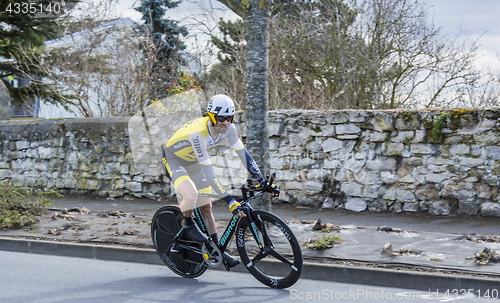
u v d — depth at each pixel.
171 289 4.13
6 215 6.51
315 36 11.32
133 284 4.29
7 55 16.72
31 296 3.92
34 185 9.89
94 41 12.12
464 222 6.50
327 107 10.48
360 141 7.56
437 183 7.04
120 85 10.99
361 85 10.81
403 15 10.60
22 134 9.94
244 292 4.04
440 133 6.98
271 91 10.61
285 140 8.06
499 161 6.64
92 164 9.42
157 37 14.20
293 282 3.99
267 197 5.67
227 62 11.92
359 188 7.55
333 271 4.43
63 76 12.06
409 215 7.10
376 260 4.53
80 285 4.24
